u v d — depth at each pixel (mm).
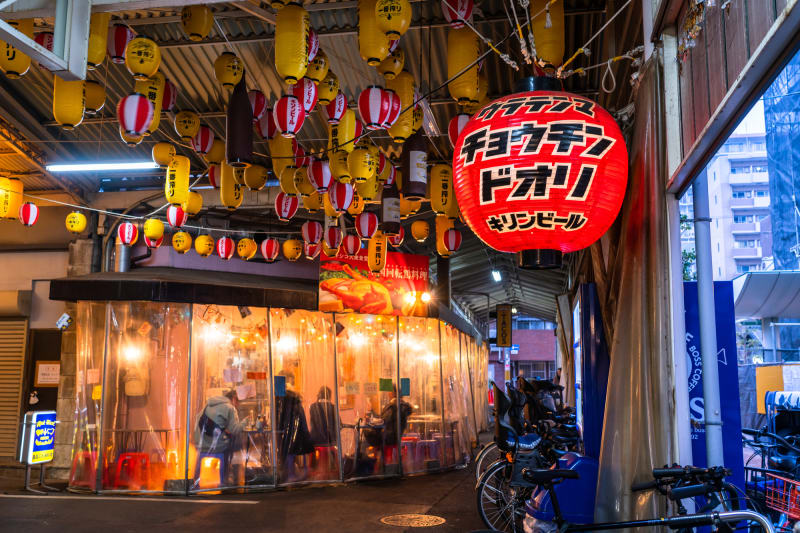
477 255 17391
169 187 8484
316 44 5777
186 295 9812
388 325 11695
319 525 7281
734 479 4770
